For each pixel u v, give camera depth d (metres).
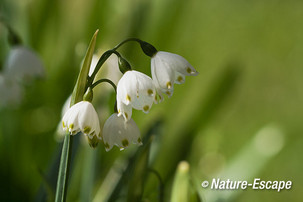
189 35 1.30
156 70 0.56
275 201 1.06
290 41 1.59
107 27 0.89
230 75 0.85
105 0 0.91
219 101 0.83
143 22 0.87
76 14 0.97
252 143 0.77
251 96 1.38
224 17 1.67
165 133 0.80
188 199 0.61
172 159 0.78
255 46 1.57
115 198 0.67
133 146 0.77
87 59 0.55
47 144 0.85
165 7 0.91
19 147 0.84
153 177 0.74
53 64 0.91
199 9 1.60
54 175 0.67
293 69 1.47
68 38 0.93
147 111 0.56
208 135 0.88
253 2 1.75
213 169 0.80
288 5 1.75
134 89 0.55
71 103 0.56
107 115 0.70
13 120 0.84
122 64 0.56
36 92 0.88
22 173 0.82
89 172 0.68
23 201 0.78
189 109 0.92
